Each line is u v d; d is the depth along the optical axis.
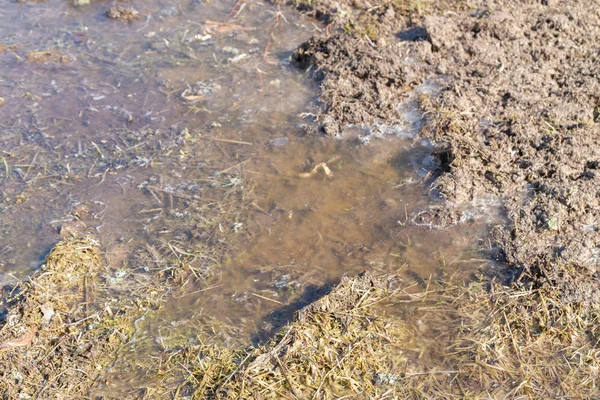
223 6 2.67
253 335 1.80
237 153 2.16
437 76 2.29
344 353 1.76
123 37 2.55
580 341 1.78
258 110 2.27
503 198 2.00
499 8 2.45
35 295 1.85
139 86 2.37
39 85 2.37
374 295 1.85
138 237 1.98
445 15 2.45
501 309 1.82
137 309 1.85
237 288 1.88
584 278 1.84
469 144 2.08
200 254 1.94
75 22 2.62
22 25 2.60
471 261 1.91
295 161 2.14
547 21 2.38
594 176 1.98
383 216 2.01
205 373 1.74
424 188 2.05
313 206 2.04
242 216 2.02
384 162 2.12
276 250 1.95
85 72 2.42
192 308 1.85
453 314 1.83
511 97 2.19
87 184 2.10
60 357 1.77
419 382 1.73
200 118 2.26
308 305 1.82
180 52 2.48
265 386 1.72
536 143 2.07
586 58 2.28
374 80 2.28
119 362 1.77
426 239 1.96
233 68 2.41
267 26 2.57
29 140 2.21
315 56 2.37
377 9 2.52
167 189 2.08
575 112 2.12
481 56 2.29
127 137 2.21
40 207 2.05
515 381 1.73
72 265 1.91
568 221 1.93
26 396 1.72
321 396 1.71
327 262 1.92
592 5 2.46
